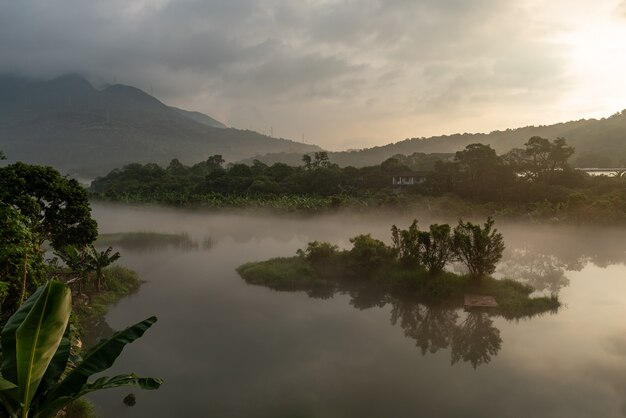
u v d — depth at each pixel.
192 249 59.72
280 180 121.94
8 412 6.88
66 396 7.40
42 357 6.94
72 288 34.62
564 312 30.72
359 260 40.41
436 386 20.45
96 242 66.00
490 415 17.91
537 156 97.75
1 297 14.59
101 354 8.02
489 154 87.38
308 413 18.05
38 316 6.70
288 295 36.38
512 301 31.53
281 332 27.72
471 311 31.28
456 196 85.19
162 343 25.66
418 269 37.97
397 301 34.28
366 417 17.73
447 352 24.61
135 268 47.03
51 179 33.88
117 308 32.59
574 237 60.28
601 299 33.75
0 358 8.32
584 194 71.38
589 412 18.03
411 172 106.38
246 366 22.59
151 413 18.05
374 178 106.69
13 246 14.89
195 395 19.53
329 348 25.11
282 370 22.14
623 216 60.94
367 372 22.02
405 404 18.83
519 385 20.53
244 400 19.09
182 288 38.50
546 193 78.62
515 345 25.30
